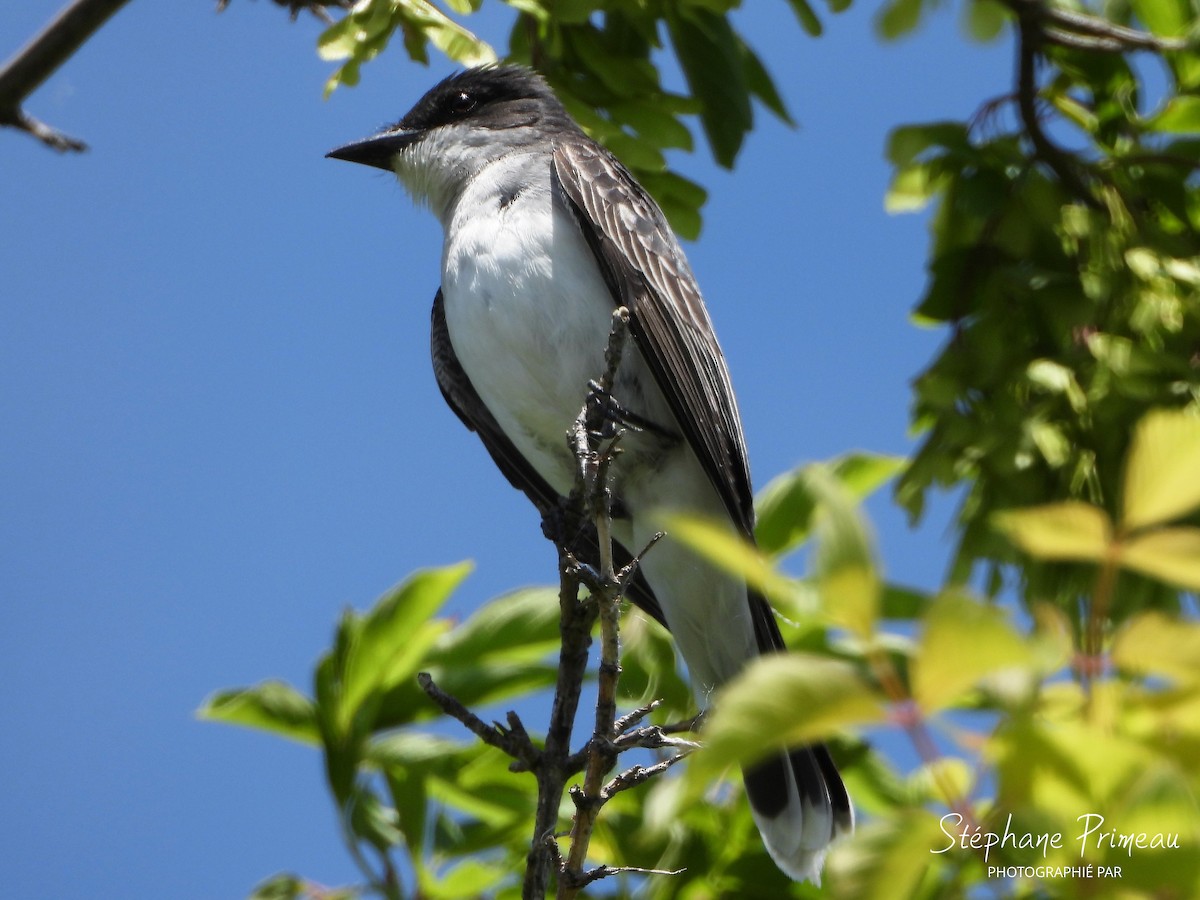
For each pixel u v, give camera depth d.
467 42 7.82
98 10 8.32
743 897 7.34
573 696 6.28
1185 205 9.97
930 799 6.77
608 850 7.29
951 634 2.70
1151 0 10.20
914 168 9.82
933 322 9.86
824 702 2.78
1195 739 2.91
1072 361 8.58
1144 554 2.77
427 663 7.86
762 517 8.30
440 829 7.64
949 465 8.37
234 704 7.59
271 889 7.07
